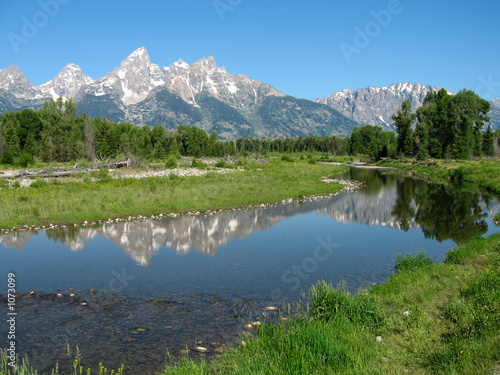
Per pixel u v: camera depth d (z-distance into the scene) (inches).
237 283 420.5
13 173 1774.1
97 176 1606.8
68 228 709.9
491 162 2618.1
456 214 897.5
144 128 3956.7
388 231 713.6
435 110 3159.5
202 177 1600.6
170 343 276.4
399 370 202.1
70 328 303.1
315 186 1396.4
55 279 435.8
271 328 275.0
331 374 203.6
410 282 381.4
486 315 248.2
